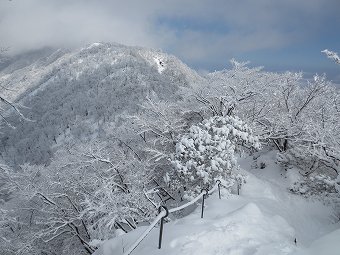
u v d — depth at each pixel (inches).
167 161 710.5
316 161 605.3
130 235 282.2
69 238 716.7
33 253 702.5
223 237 248.8
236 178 522.0
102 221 497.4
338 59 464.4
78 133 4525.1
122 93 4825.3
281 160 620.1
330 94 705.6
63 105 5364.2
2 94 318.0
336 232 244.5
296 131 649.0
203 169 513.0
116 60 6919.3
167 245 236.7
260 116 725.9
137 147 808.3
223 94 719.1
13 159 4534.9
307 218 470.3
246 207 312.8
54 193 676.1
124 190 659.4
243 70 747.4
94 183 639.1
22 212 796.0
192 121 810.8
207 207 358.9
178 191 659.4
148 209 496.7
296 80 713.0
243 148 718.5
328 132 534.0
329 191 539.8
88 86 5748.0
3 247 695.1
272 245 232.7
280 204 484.7
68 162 713.0
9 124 335.3
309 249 231.8
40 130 4827.8
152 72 5511.8
